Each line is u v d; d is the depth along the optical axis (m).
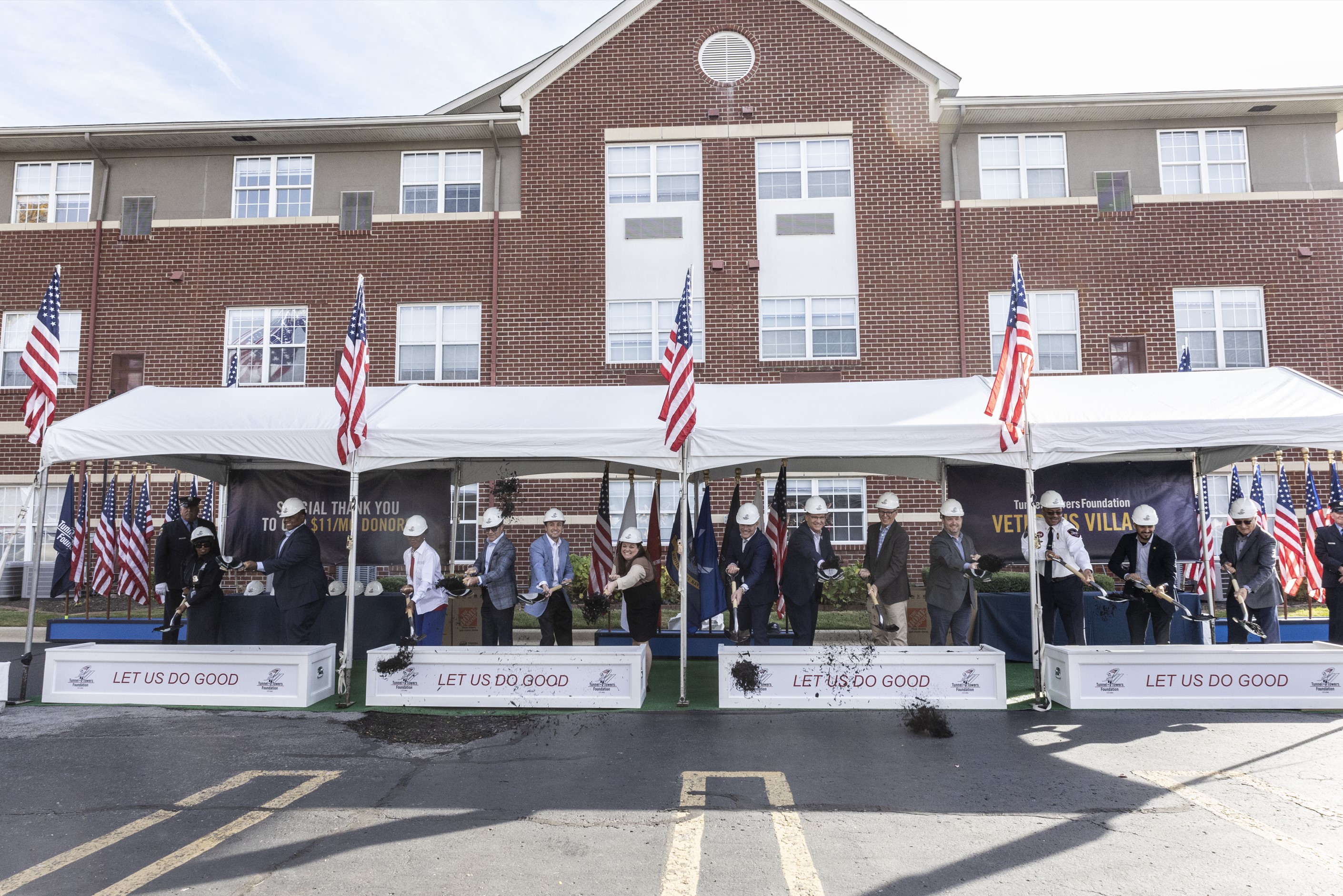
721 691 9.06
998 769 6.89
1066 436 9.20
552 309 19.16
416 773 6.87
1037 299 18.91
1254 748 7.43
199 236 19.73
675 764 7.11
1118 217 18.84
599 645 12.52
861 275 18.95
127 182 20.02
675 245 19.30
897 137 19.27
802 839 5.43
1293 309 18.53
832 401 10.50
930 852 5.20
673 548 11.45
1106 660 8.97
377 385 19.17
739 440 9.48
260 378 19.45
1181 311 18.70
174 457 11.70
